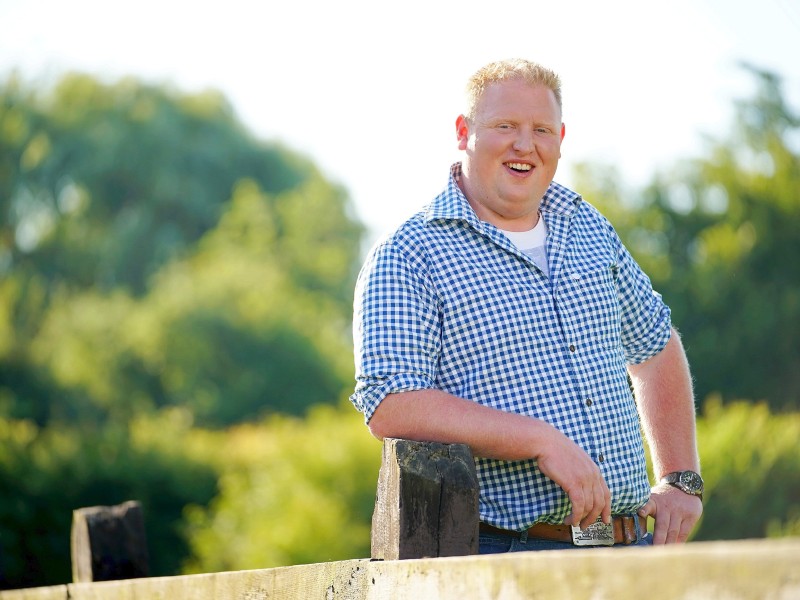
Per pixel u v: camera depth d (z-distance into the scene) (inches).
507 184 333.7
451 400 303.3
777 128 2169.0
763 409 1540.4
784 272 2050.9
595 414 318.0
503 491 311.4
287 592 293.4
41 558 2030.0
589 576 182.9
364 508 1647.4
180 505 2149.4
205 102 4175.7
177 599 341.1
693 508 347.3
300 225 4180.6
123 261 3786.9
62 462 2110.0
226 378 3097.9
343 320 3870.6
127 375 3078.2
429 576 231.0
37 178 3811.5
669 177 2201.0
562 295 326.0
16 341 3093.0
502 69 343.9
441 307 318.0
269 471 1908.2
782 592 153.8
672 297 2066.9
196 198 4001.0
